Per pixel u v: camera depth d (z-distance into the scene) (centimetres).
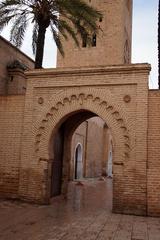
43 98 1352
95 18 1587
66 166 1579
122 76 1230
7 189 1373
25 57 2095
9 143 1402
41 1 1530
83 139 3092
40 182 1310
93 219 1049
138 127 1184
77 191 1888
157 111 1177
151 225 985
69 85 1307
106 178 3434
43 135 1334
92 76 1275
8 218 1009
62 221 999
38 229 883
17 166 1372
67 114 1308
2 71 1800
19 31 1589
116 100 1231
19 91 1841
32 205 1266
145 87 1194
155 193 1138
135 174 1167
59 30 1648
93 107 1266
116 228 933
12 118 1413
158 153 1154
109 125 1230
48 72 1341
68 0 1495
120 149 1202
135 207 1152
